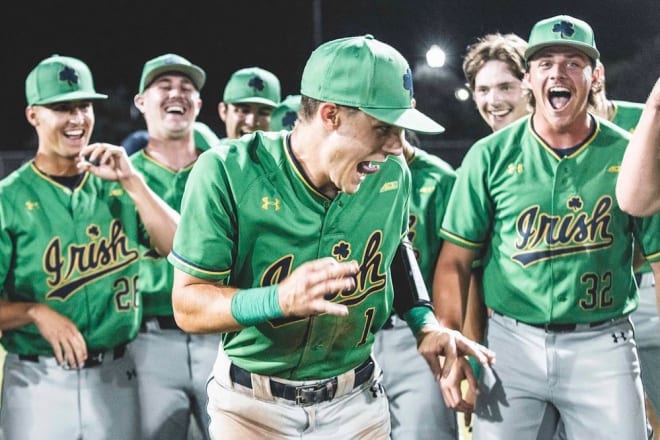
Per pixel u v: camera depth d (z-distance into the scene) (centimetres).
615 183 311
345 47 230
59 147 352
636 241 330
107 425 355
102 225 356
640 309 411
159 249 355
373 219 254
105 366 357
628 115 397
